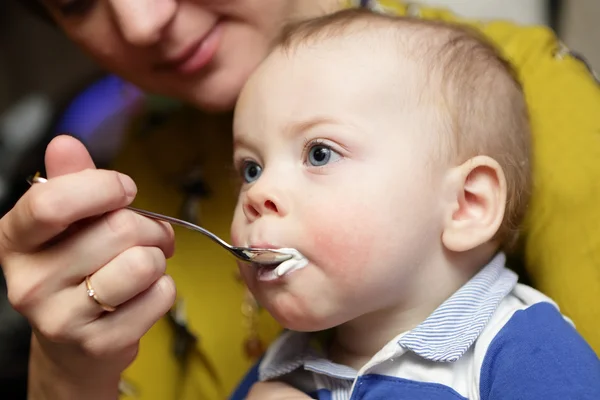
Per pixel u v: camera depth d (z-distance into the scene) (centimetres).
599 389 67
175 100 125
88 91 176
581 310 86
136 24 86
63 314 68
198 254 111
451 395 71
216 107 100
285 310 76
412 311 79
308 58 80
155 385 108
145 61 96
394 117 77
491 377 71
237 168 85
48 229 65
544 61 106
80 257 67
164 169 117
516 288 81
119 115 167
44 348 76
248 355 106
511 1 160
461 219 79
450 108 79
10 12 202
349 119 76
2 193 149
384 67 79
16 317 142
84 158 68
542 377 68
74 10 97
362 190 74
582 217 90
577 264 88
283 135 78
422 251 77
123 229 68
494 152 82
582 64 109
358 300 75
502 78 86
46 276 68
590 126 97
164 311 72
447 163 78
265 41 96
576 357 70
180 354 111
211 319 108
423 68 80
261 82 82
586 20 153
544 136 96
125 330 71
